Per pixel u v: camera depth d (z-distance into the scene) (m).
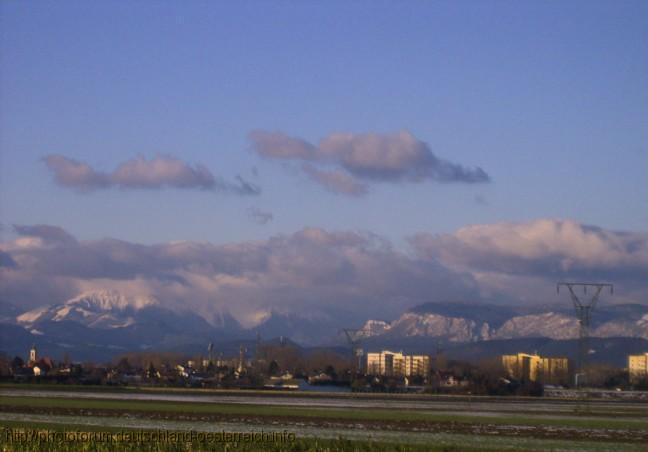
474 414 184.25
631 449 119.62
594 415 191.12
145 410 168.12
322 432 133.25
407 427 147.75
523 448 117.81
